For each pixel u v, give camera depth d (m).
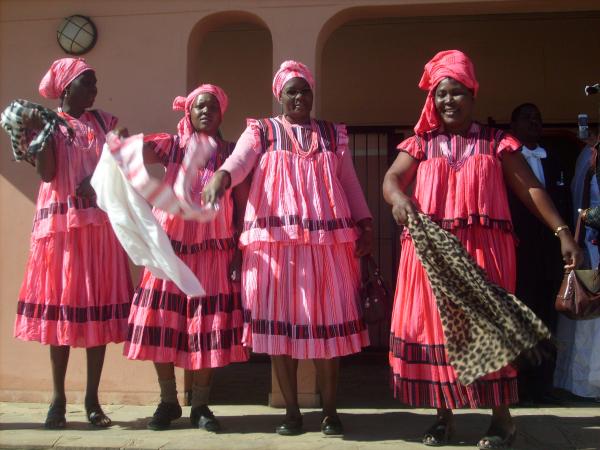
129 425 4.38
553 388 5.24
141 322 4.12
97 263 4.33
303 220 3.97
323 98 7.17
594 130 6.81
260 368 6.50
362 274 4.24
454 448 3.74
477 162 3.80
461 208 3.74
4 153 5.21
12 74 5.27
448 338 3.59
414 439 3.95
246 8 5.05
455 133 3.92
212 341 4.13
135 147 3.72
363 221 4.23
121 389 5.01
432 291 3.73
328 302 3.98
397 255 7.07
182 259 4.17
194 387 4.33
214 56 7.30
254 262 4.04
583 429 4.16
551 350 3.57
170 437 4.04
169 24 5.14
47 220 4.28
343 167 4.27
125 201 3.87
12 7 5.29
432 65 3.94
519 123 5.00
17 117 4.17
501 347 3.50
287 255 4.00
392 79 7.11
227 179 3.89
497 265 3.74
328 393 4.09
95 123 4.52
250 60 7.25
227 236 4.24
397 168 3.94
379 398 5.16
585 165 4.91
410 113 7.07
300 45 4.99
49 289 4.28
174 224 4.18
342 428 4.11
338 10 4.98
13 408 4.92
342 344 3.96
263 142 4.12
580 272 3.64
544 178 4.96
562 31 6.89
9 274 5.16
